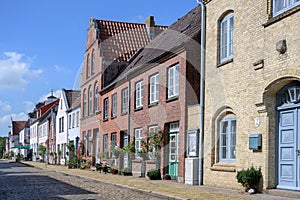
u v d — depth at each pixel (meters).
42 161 57.84
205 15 18.09
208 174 17.05
